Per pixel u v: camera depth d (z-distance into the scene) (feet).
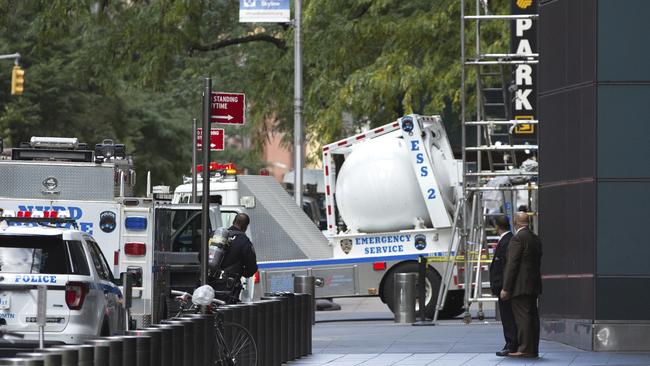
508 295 189.26
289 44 354.95
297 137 333.42
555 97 214.90
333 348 209.97
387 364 184.34
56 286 159.53
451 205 275.18
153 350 127.44
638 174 200.23
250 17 280.31
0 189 199.72
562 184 212.23
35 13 406.62
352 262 274.98
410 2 337.93
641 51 200.54
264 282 275.80
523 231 189.98
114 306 175.11
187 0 381.40
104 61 395.96
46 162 200.54
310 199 355.36
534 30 272.92
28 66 570.46
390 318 290.97
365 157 275.80
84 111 573.74
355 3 346.95
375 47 349.20
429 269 271.90
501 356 192.34
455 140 377.91
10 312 158.61
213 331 149.38
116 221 200.54
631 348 198.80
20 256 160.76
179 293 173.88
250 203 272.92
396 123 273.75
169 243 231.09
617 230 200.03
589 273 201.26
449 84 311.47
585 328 202.08
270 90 387.14
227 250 187.83
